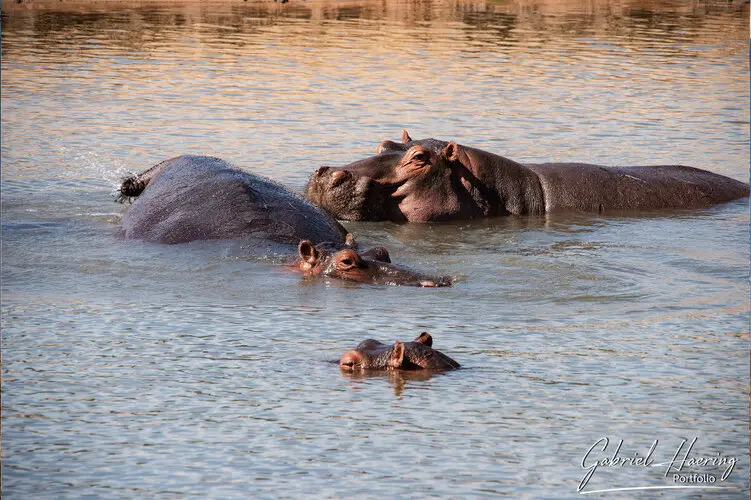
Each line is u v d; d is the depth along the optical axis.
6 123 85.94
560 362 37.28
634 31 143.12
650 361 37.50
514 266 51.78
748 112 94.94
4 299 44.75
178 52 119.56
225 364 36.75
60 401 33.28
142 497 27.16
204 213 55.56
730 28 147.62
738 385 35.16
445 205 65.19
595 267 51.56
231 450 29.83
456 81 106.38
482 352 38.41
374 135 83.44
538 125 87.88
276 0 160.25
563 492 27.70
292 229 54.59
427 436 30.86
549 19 152.75
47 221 59.12
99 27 135.12
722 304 45.00
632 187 69.25
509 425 31.72
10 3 150.00
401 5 163.00
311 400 33.53
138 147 78.81
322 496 27.17
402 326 41.50
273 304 44.50
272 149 78.56
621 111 94.38
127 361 37.03
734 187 71.69
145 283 47.47
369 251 50.75
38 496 27.17
